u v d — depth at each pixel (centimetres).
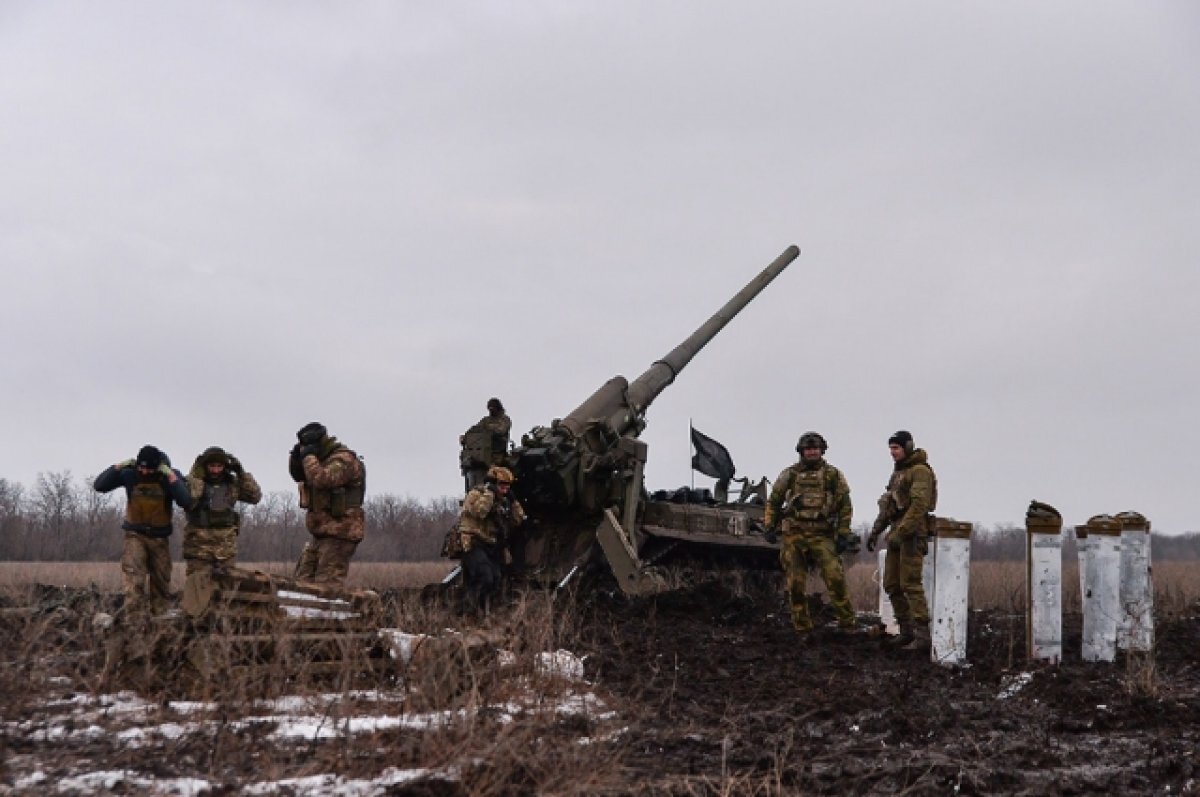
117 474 1059
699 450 2016
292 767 610
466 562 1346
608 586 1603
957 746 739
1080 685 952
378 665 846
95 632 860
